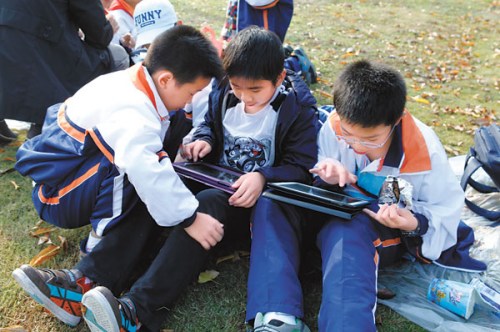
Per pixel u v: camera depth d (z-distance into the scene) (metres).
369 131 1.96
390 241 2.10
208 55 2.03
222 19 6.51
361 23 6.96
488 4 8.46
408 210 2.07
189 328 1.95
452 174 2.18
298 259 1.98
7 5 2.88
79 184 2.02
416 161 2.11
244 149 2.36
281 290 1.80
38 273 1.80
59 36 3.06
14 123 3.63
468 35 6.68
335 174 2.14
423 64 5.44
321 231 2.04
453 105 4.38
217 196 2.09
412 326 2.00
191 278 1.98
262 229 1.96
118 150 1.85
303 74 4.47
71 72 3.19
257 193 2.12
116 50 3.71
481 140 2.74
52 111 2.32
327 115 2.59
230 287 2.17
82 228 2.52
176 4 7.09
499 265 2.32
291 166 2.25
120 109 1.95
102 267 1.96
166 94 2.07
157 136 1.93
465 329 1.95
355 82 1.98
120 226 2.01
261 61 2.06
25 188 2.85
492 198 2.83
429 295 2.12
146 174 1.81
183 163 2.34
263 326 1.74
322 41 6.00
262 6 3.80
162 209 1.84
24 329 1.89
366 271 1.81
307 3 7.91
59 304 1.86
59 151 2.06
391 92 1.94
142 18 3.40
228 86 2.35
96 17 3.20
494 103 4.49
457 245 2.30
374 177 2.19
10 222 2.54
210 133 2.47
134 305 1.85
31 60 2.96
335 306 1.73
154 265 1.91
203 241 1.92
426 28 6.91
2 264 2.25
